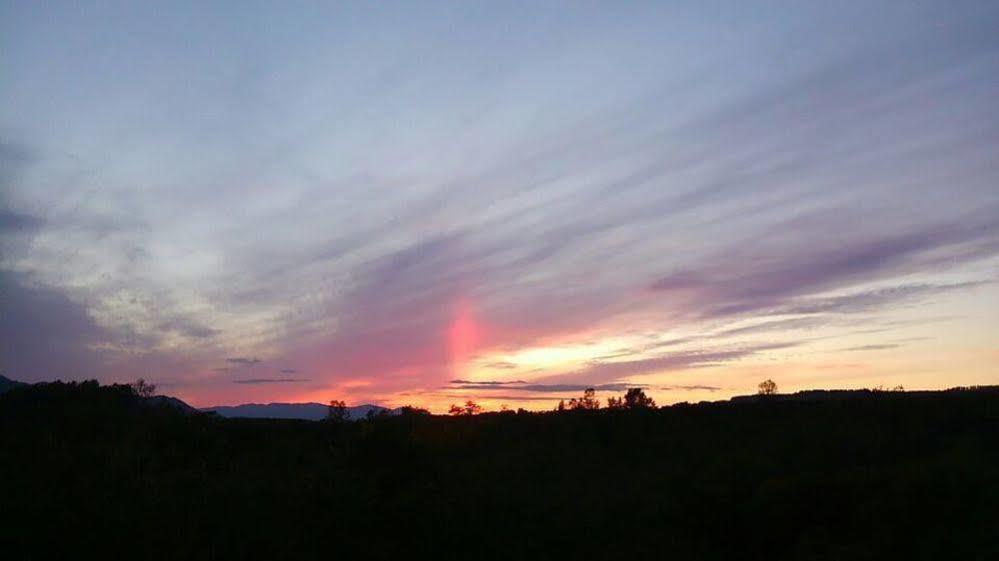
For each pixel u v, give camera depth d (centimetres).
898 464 2556
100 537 1720
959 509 2019
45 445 2434
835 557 1931
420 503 2150
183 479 2222
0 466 2125
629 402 4347
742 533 2205
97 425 2934
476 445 3475
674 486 2598
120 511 1852
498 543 2059
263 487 2189
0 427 2775
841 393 4347
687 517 2342
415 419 3484
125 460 2325
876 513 2077
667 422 3847
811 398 4159
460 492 2352
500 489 2536
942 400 3616
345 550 1875
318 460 2594
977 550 1811
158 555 1689
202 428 2941
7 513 1764
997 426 3170
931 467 2252
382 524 2044
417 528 2052
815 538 2061
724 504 2316
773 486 2295
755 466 2648
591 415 4012
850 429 3247
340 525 1970
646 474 2944
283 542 1823
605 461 3269
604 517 2370
